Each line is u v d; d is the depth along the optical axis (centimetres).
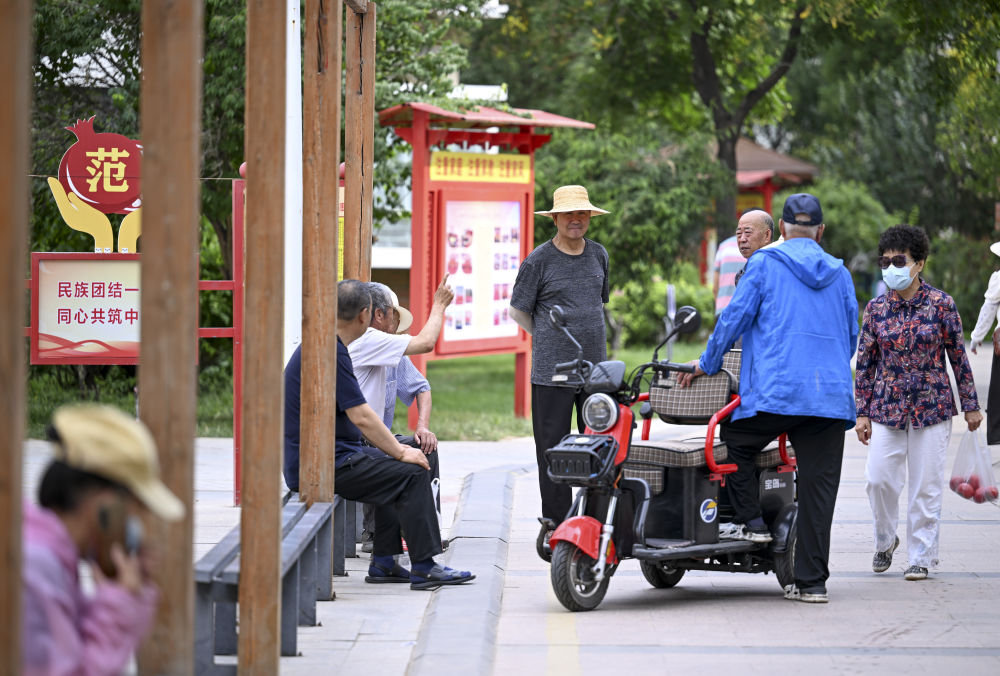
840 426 1252
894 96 6831
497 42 5069
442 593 1252
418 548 1295
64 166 1794
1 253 496
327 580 1246
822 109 7894
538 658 1057
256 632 891
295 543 1025
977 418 1422
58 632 545
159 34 664
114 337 1775
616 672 1014
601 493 1240
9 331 498
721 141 4638
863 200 6556
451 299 1441
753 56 4672
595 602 1246
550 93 5400
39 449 2278
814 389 1223
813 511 1257
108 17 2761
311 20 1198
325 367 1232
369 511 1531
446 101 2853
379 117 2736
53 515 565
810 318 1242
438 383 3894
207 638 911
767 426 1255
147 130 670
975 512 1797
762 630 1155
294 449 1272
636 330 5009
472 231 2756
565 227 1545
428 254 2666
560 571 1204
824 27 4506
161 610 686
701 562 1314
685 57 4519
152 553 650
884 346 1392
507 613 1227
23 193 504
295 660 1023
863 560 1490
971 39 4081
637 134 4359
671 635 1136
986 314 1695
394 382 1498
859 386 1422
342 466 1287
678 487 1262
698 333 5172
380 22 3072
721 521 1323
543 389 1531
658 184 4256
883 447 1388
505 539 1605
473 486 1934
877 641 1114
